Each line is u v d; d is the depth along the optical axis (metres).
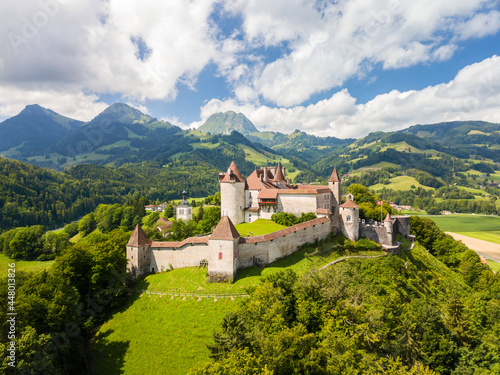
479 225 171.25
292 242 64.12
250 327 36.47
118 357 44.50
